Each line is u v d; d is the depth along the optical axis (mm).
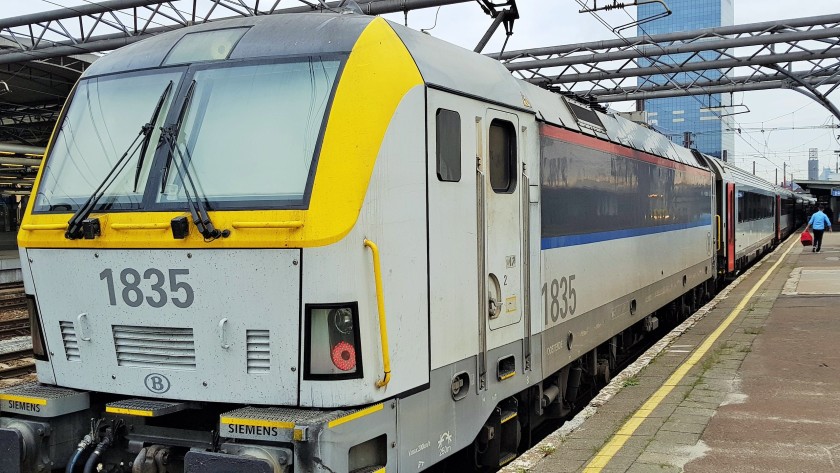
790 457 5539
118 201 4754
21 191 39875
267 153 4500
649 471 5309
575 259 7645
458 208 5242
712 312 13461
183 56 5078
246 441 4262
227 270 4379
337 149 4336
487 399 5641
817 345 9820
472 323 5414
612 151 9133
